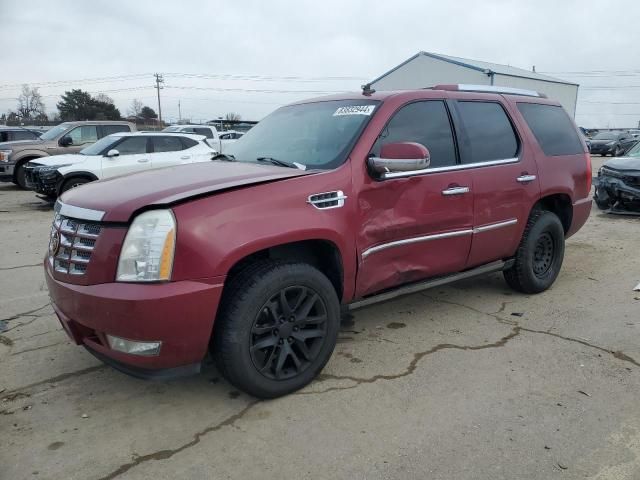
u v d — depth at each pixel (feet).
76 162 35.50
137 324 8.79
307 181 10.59
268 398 10.43
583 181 17.63
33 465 8.57
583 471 8.39
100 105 233.96
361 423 9.71
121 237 9.02
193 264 8.98
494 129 14.90
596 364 12.00
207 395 10.76
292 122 13.91
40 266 20.74
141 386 11.13
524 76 126.52
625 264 20.71
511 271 16.35
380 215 11.76
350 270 11.31
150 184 10.36
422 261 12.92
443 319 14.78
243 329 9.68
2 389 11.00
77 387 11.09
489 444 9.07
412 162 10.90
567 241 25.18
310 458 8.73
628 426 9.59
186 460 8.70
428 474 8.33
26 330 14.12
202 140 41.55
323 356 10.96
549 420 9.78
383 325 14.35
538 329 14.05
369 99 12.98
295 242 10.74
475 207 13.82
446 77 126.11
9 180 47.55
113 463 8.63
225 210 9.43
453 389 10.90
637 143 35.06
